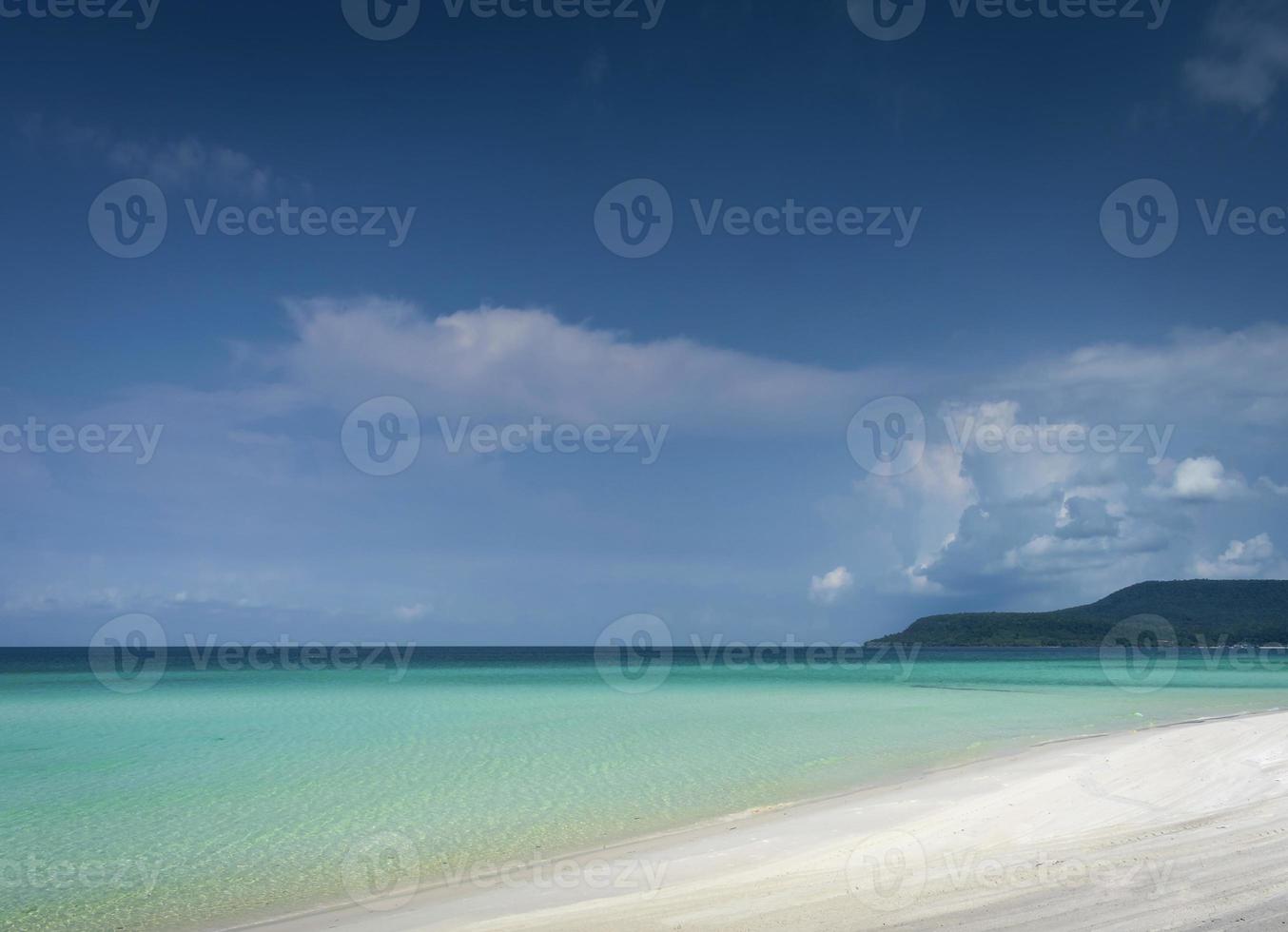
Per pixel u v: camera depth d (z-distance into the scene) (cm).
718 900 974
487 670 8844
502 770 2064
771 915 894
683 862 1193
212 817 1580
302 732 2841
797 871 1080
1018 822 1268
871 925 838
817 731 2830
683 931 862
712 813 1565
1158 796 1371
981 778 1764
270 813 1606
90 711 3591
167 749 2450
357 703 4072
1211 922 797
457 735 2767
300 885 1179
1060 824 1236
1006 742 2444
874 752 2297
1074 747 2208
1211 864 980
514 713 3534
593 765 2141
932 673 7644
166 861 1303
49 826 1517
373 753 2353
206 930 1014
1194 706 3638
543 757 2275
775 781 1883
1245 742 1778
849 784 1822
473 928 935
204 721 3216
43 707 3819
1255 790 1362
